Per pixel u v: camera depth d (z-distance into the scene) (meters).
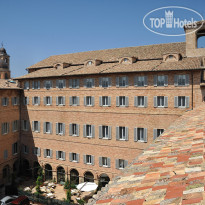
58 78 40.59
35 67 48.28
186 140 8.87
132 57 37.47
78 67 42.53
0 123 40.84
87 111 38.28
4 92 41.56
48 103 42.31
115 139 36.34
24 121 45.28
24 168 46.09
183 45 40.19
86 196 34.62
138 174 6.46
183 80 31.53
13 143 43.97
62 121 40.69
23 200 30.70
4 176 42.66
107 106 36.56
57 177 41.88
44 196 34.56
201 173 4.96
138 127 34.59
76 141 39.59
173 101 32.19
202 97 30.48
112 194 5.44
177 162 6.33
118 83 35.44
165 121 32.75
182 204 3.80
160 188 4.90
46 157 42.72
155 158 7.53
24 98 44.75
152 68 32.91
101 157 37.50
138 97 34.62
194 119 14.37
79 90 38.75
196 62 32.50
